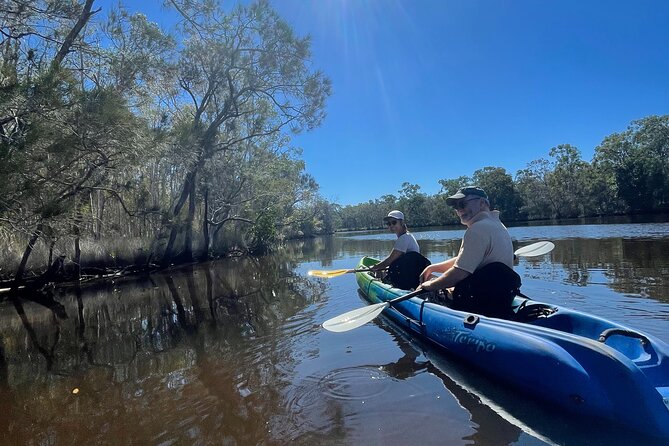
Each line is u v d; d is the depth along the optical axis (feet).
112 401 10.17
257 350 13.38
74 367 13.23
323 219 184.24
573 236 51.44
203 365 12.28
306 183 103.81
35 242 29.58
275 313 18.93
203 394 10.09
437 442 7.28
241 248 70.64
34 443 8.33
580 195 159.74
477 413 8.23
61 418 9.42
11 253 32.09
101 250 40.29
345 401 9.12
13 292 31.65
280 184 74.49
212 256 62.28
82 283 36.76
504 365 9.25
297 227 124.77
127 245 43.37
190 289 29.76
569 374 7.88
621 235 48.08
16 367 13.58
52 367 13.37
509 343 9.30
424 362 11.24
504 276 11.31
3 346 16.66
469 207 12.28
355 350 12.62
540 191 168.14
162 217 43.01
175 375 11.64
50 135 19.12
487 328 10.17
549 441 7.12
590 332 9.97
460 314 11.42
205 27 40.55
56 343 16.58
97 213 40.75
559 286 19.93
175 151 34.81
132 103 29.89
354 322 12.84
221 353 13.37
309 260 47.34
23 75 19.11
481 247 11.43
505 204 174.29
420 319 13.21
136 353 14.26
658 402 6.94
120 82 27.91
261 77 46.21
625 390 7.20
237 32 43.78
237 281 32.48
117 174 30.17
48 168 21.09
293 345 13.60
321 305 19.88
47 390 11.32
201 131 42.50
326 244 87.20
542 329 9.15
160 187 50.60
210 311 20.67
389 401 8.98
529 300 12.23
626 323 13.42
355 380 10.26
